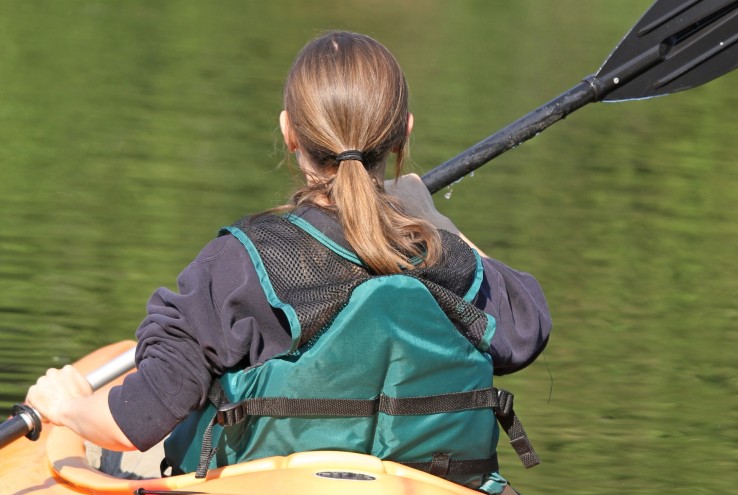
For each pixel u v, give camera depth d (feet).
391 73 22.29
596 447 43.45
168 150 94.38
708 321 61.36
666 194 92.53
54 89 115.14
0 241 67.05
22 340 50.62
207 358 21.35
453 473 22.40
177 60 135.44
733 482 40.42
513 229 79.00
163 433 21.49
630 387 50.37
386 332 20.77
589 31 186.60
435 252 22.12
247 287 21.25
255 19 170.09
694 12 35.14
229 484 20.74
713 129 120.06
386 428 21.43
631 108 128.88
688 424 46.32
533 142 110.52
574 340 57.16
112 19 159.63
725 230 82.84
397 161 23.49
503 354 23.27
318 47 22.52
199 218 75.36
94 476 24.82
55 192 79.61
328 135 21.83
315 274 21.35
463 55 155.22
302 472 20.68
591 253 74.23
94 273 62.08
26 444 29.55
